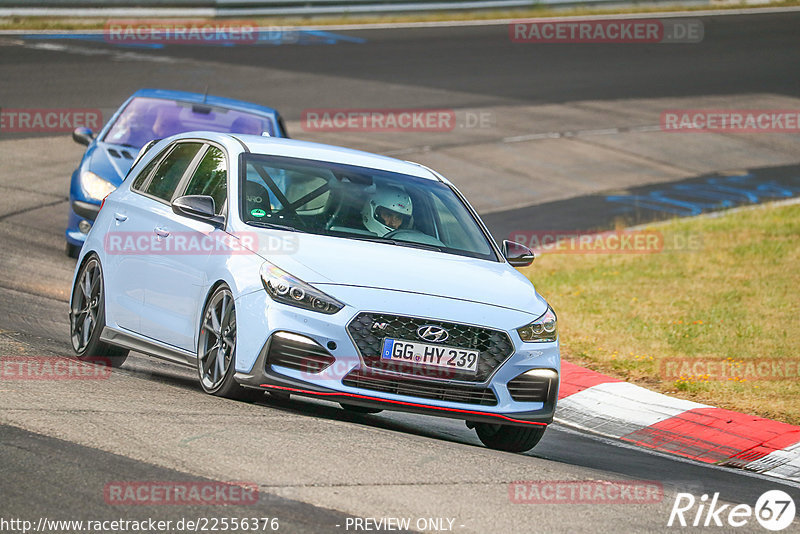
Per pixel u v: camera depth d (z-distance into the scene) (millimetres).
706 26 139375
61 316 37438
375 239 27359
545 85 107938
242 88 93812
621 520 20047
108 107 82375
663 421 32625
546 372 26000
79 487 18172
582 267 58062
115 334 29656
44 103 82125
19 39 105250
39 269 44750
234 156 28719
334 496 18984
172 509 17484
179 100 50562
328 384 24188
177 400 24859
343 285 24812
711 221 69312
